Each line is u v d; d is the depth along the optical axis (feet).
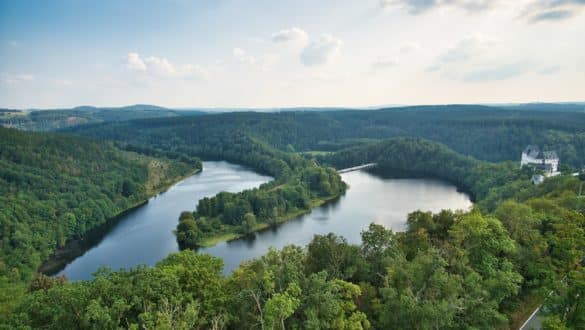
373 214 518.37
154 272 140.87
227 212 487.61
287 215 526.57
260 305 137.80
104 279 132.67
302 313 136.15
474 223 180.45
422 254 163.12
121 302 120.16
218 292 145.89
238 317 140.77
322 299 134.10
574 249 165.89
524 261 183.83
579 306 136.26
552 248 192.03
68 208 470.80
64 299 119.96
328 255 178.29
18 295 187.52
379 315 151.23
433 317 130.21
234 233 456.04
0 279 292.81
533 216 208.64
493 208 444.14
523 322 170.91
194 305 126.93
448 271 169.48
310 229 467.11
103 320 112.78
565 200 262.06
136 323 117.60
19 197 449.89
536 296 172.24
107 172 653.30
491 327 144.36
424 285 146.10
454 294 143.95
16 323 113.29
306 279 145.07
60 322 117.08
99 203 515.50
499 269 171.63
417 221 221.05
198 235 431.84
